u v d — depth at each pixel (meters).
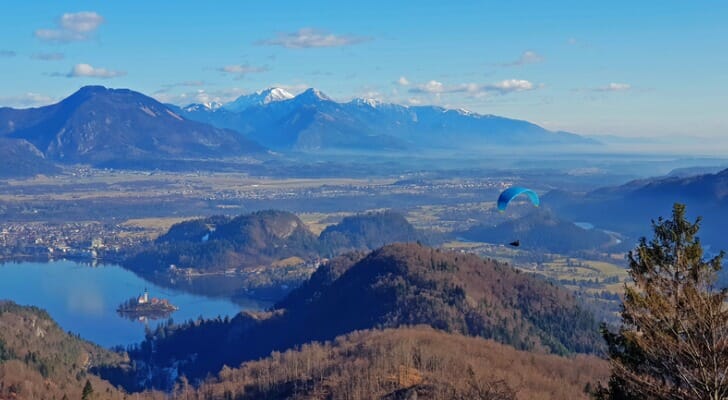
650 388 61.91
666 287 63.03
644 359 64.94
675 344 59.75
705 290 60.88
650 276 64.25
